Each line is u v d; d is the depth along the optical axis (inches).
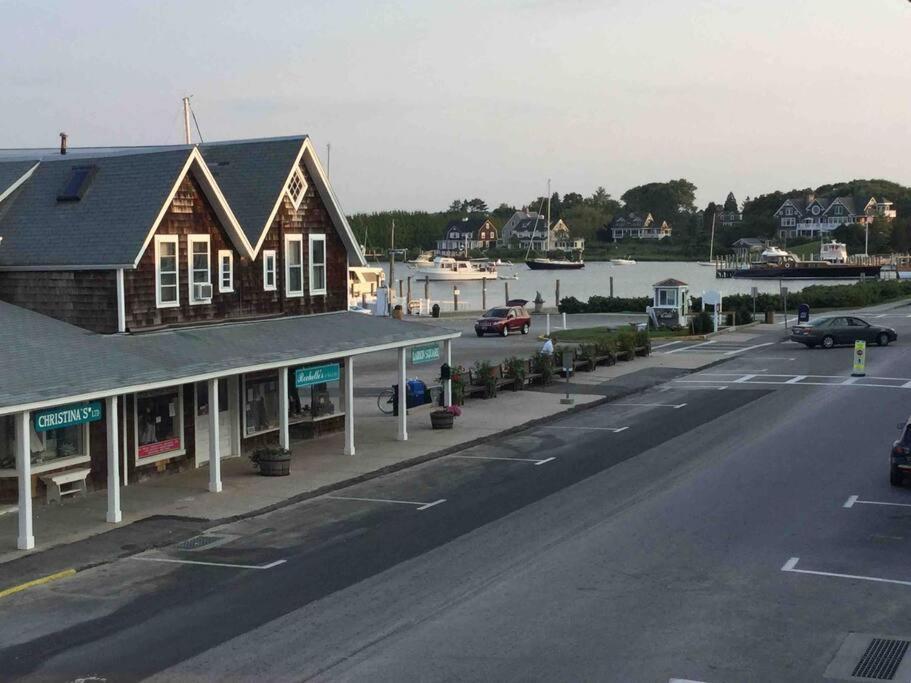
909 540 690.2
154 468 935.7
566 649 498.6
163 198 927.0
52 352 798.5
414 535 727.7
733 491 844.0
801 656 486.3
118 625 548.4
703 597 575.2
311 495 870.4
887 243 7042.3
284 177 1098.1
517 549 681.6
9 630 543.8
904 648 494.6
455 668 476.7
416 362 1181.7
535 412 1305.4
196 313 986.7
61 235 933.2
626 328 2337.6
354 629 532.7
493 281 6274.6
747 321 2561.5
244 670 479.2
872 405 1293.1
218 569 653.9
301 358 955.3
